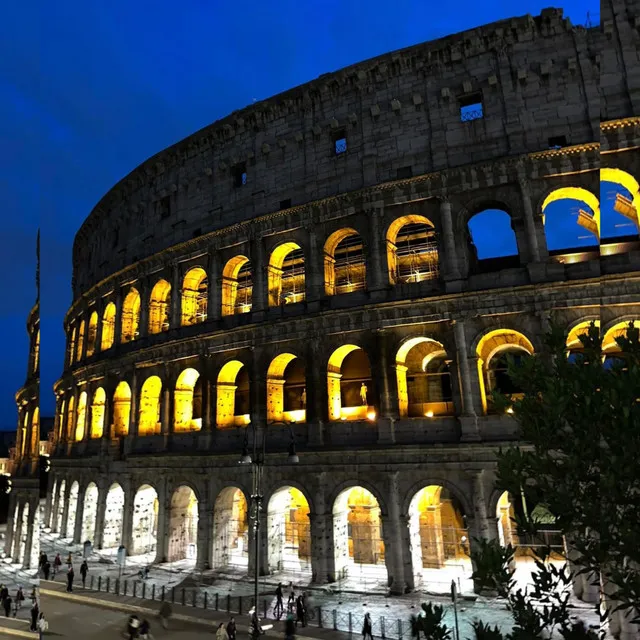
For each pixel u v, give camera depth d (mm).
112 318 67750
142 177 63562
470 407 38750
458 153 43719
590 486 14664
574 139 40625
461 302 40406
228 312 52469
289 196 50156
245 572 45594
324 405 44062
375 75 48031
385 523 39812
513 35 44000
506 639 14750
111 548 57406
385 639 31109
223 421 50281
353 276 53406
